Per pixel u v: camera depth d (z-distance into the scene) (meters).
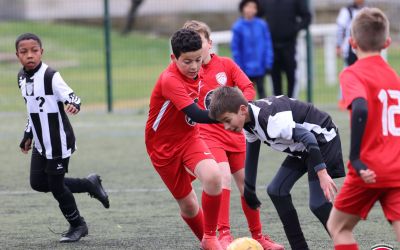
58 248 16.02
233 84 16.89
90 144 30.72
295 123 13.69
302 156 13.91
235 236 16.95
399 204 11.45
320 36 60.09
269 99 13.94
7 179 23.95
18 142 31.50
